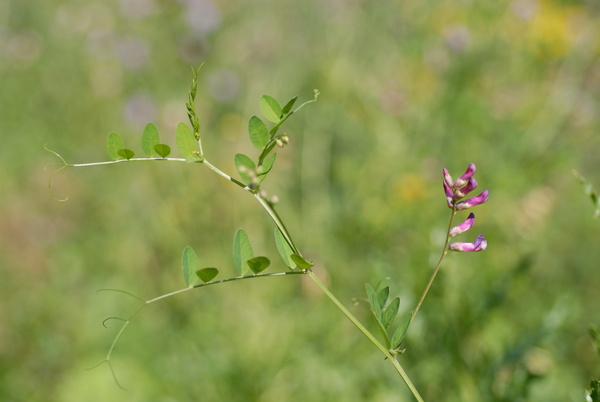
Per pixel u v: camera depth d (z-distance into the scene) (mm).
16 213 6492
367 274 4809
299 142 6906
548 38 6965
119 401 4434
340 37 7742
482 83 6598
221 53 8570
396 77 6840
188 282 2000
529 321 4094
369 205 5488
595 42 7078
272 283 5098
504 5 7105
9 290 5758
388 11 7688
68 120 8109
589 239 5465
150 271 5883
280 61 8242
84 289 5805
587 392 2043
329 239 5426
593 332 2264
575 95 6684
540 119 6305
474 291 3705
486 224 4988
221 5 9055
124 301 5543
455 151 5984
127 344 5109
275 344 4344
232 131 6914
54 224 6469
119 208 6480
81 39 8938
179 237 5926
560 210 5723
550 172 6004
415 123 6383
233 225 5984
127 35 8766
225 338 4656
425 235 4465
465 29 6754
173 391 4457
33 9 9344
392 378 3623
